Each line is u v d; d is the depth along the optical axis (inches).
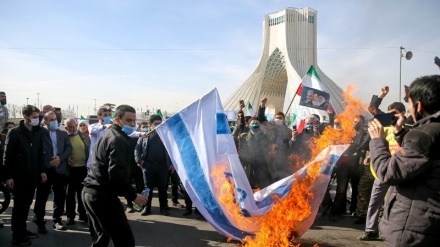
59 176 236.1
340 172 264.2
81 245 201.9
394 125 102.6
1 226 239.9
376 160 94.3
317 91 343.9
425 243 85.4
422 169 84.8
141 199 146.0
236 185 194.5
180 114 216.8
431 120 89.0
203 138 209.5
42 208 227.1
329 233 227.1
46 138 226.2
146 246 200.8
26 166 205.3
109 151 141.4
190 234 223.9
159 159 275.1
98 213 142.2
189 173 206.8
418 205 86.5
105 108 293.6
